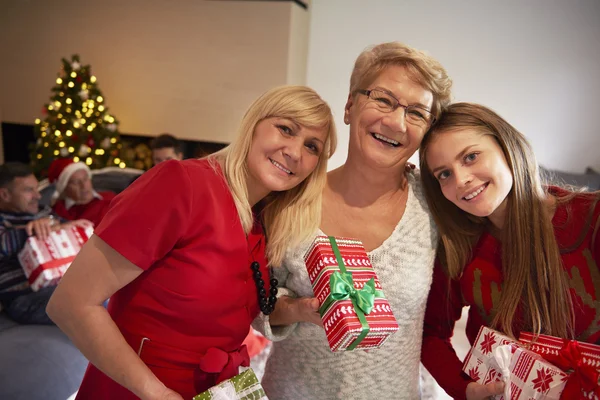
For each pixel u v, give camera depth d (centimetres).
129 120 477
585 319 105
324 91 441
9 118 507
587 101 380
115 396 100
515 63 389
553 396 90
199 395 91
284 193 116
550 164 397
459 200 105
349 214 118
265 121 103
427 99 106
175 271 94
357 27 422
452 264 117
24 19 482
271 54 422
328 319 96
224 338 102
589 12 368
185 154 470
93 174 371
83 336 86
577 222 107
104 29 466
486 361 105
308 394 116
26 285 225
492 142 105
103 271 88
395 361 113
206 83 449
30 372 184
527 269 107
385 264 109
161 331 96
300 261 111
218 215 97
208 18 435
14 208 240
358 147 109
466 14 392
